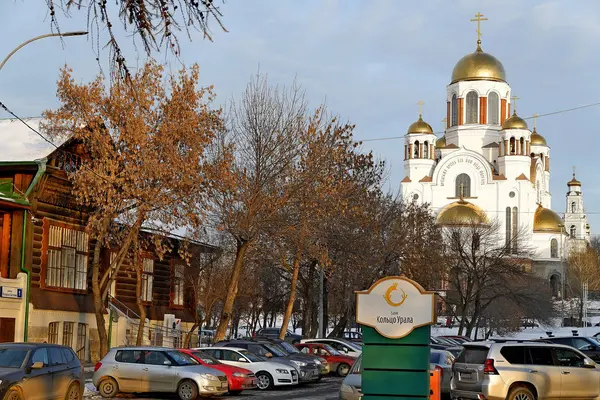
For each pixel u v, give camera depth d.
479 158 125.62
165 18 8.51
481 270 70.56
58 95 32.50
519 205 124.31
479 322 75.38
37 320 34.34
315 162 39.25
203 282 64.44
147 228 36.41
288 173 38.66
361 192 46.84
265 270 57.16
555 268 127.50
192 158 32.72
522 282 75.19
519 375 21.67
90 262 38.72
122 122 32.12
